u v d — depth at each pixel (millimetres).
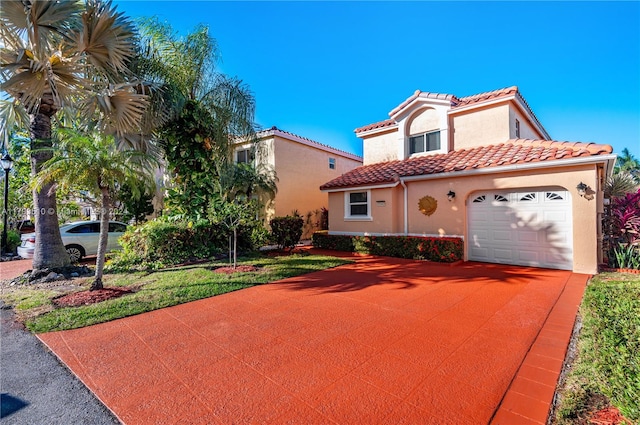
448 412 2889
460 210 11062
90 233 13125
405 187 12570
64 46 7969
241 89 12492
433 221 11789
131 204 18156
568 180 8938
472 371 3607
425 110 13930
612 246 9953
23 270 11008
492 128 12148
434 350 4148
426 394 3174
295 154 19484
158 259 10445
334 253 13578
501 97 11664
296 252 13719
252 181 15898
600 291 6254
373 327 4969
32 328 4977
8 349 4289
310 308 5926
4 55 7367
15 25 7363
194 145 12320
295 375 3561
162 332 4840
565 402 2955
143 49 10656
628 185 11547
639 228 9312
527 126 14570
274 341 4480
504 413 2865
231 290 7184
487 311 5652
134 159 7023
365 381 3422
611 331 3889
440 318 5328
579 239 8773
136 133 10656
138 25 10391
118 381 3473
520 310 5688
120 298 6539
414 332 4750
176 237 10805
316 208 20969
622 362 2990
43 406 3031
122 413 2922
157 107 10391
